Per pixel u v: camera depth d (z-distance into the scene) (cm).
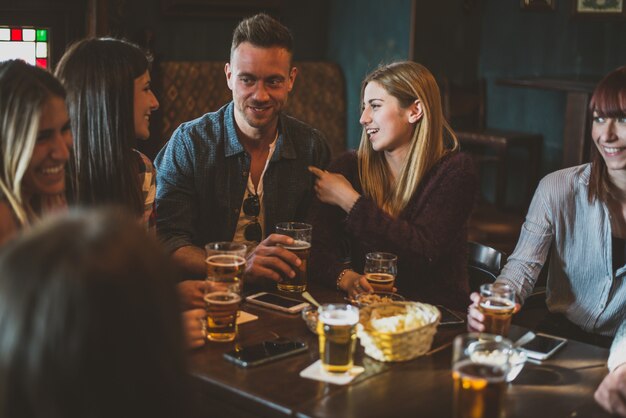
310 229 219
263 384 155
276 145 260
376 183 249
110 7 461
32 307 52
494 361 138
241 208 260
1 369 52
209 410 158
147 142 497
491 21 681
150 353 56
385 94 239
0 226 166
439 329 191
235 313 177
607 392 149
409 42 613
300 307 201
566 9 639
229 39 558
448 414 144
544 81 598
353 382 157
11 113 165
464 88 643
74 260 53
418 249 231
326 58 623
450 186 237
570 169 244
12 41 419
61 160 175
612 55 616
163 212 254
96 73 202
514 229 595
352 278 221
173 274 59
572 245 240
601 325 237
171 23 526
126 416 56
